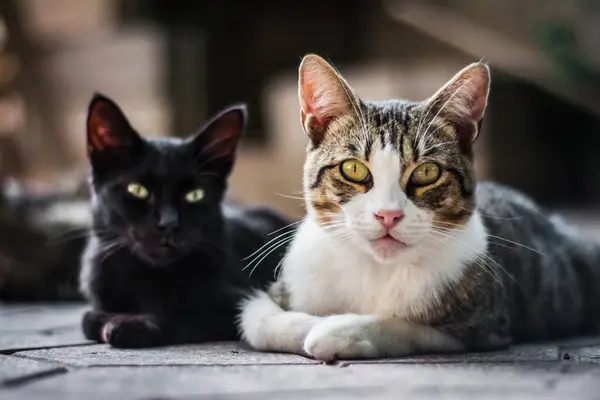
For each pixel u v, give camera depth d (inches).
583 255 33.1
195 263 31.2
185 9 94.4
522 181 91.7
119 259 30.8
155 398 22.1
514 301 29.6
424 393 22.5
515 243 29.8
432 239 27.3
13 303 40.9
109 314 30.1
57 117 80.6
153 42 81.8
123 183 30.8
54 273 41.3
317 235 28.6
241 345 29.0
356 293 27.9
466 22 97.1
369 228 26.9
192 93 84.4
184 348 28.4
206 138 32.0
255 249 33.9
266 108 100.7
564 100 91.4
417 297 27.3
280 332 27.3
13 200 42.0
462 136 28.5
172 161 31.1
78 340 29.8
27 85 79.0
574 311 32.3
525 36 95.2
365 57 103.5
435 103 28.1
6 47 78.9
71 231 41.3
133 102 82.1
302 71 28.6
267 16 103.4
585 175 95.1
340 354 25.9
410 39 98.0
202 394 22.4
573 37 90.5
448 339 27.1
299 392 22.5
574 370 24.6
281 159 76.9
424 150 27.3
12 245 41.2
